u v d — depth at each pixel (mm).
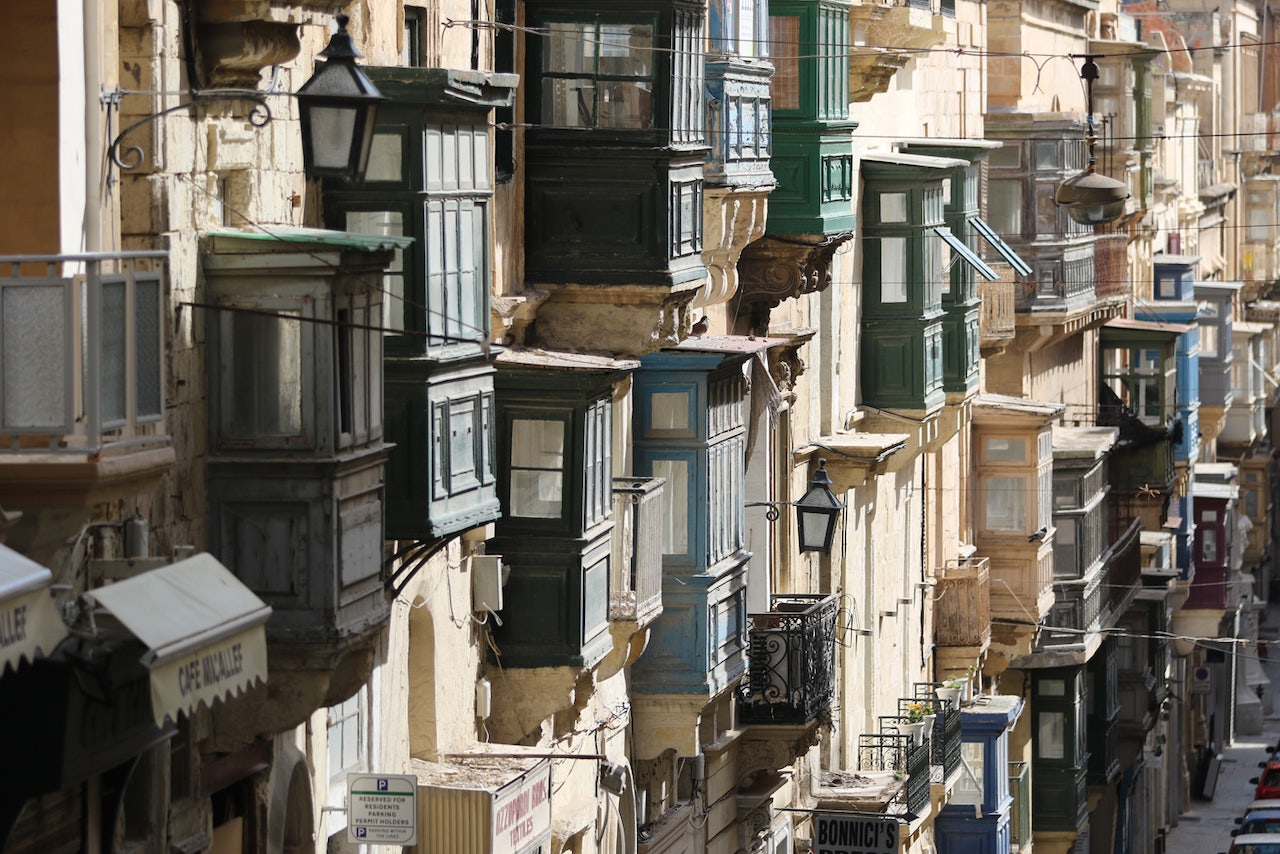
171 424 32094
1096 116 102250
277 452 33094
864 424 69312
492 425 40312
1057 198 57438
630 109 46250
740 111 52312
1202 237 148500
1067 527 86688
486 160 39719
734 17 52625
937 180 69188
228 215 34469
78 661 28016
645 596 47344
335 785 39188
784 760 58344
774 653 57750
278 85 35594
